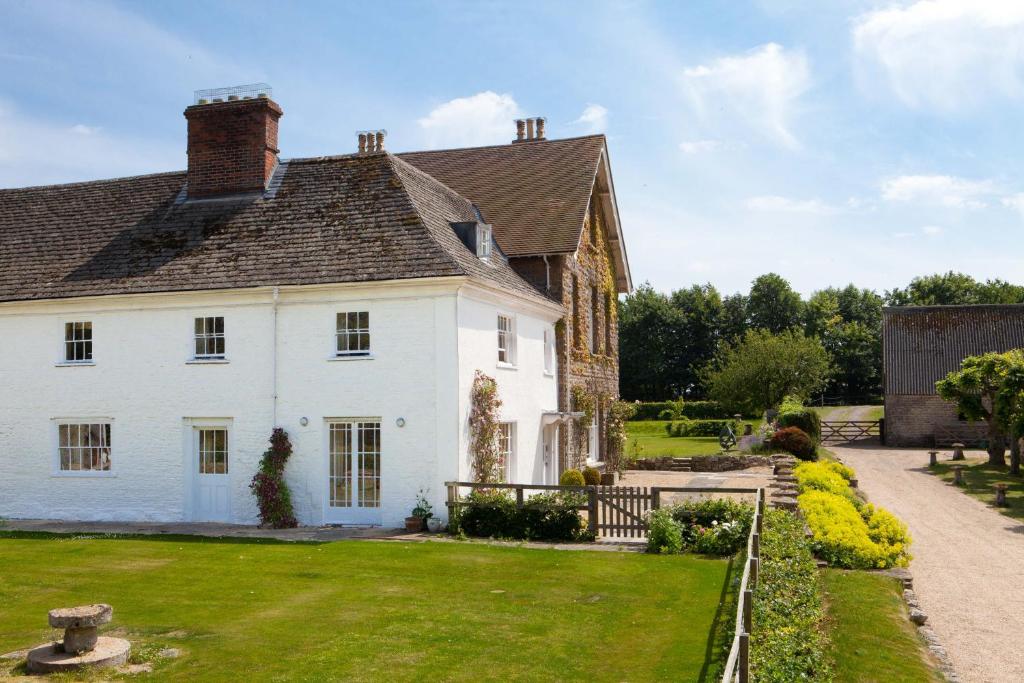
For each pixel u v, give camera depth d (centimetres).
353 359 1958
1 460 2181
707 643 1058
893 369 4903
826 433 5294
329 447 1981
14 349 2192
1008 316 5059
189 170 2309
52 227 2394
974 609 1407
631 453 4088
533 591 1325
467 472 1947
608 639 1079
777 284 8944
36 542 1758
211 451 2061
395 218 2078
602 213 3322
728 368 5712
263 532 1880
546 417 2548
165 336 2083
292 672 955
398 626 1131
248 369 2022
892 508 2545
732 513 1700
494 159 3192
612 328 3494
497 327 2178
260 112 2259
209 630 1114
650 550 1648
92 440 2142
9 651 1029
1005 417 3409
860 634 1105
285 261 2039
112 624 1142
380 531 1883
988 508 2556
